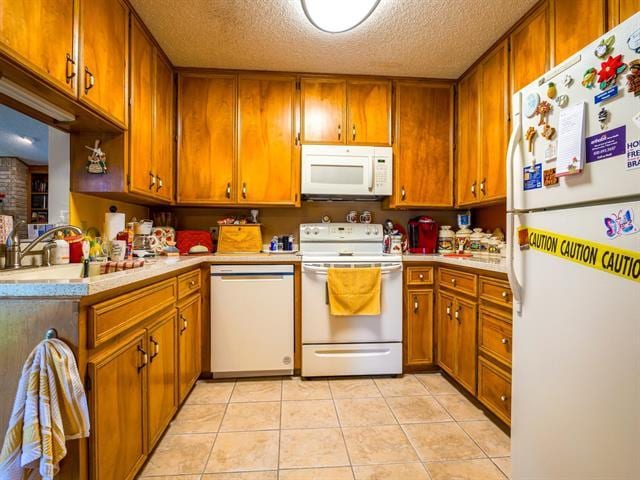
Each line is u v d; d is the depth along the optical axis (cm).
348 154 246
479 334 180
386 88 254
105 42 149
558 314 100
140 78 185
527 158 112
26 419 81
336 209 282
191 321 193
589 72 89
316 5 162
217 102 241
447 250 266
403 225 287
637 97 77
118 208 216
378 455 145
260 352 220
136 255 200
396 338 225
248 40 205
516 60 189
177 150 238
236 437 158
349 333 222
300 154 247
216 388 210
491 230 256
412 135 256
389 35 200
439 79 257
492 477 133
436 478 132
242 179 243
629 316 79
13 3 98
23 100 124
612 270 83
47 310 90
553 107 101
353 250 268
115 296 109
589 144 89
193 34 198
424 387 212
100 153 168
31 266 137
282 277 221
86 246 157
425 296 232
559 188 98
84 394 89
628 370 80
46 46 112
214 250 271
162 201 222
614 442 83
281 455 145
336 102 249
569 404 96
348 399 195
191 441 155
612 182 83
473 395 185
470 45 211
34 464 84
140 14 180
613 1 131
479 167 228
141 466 127
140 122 185
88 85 135
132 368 120
